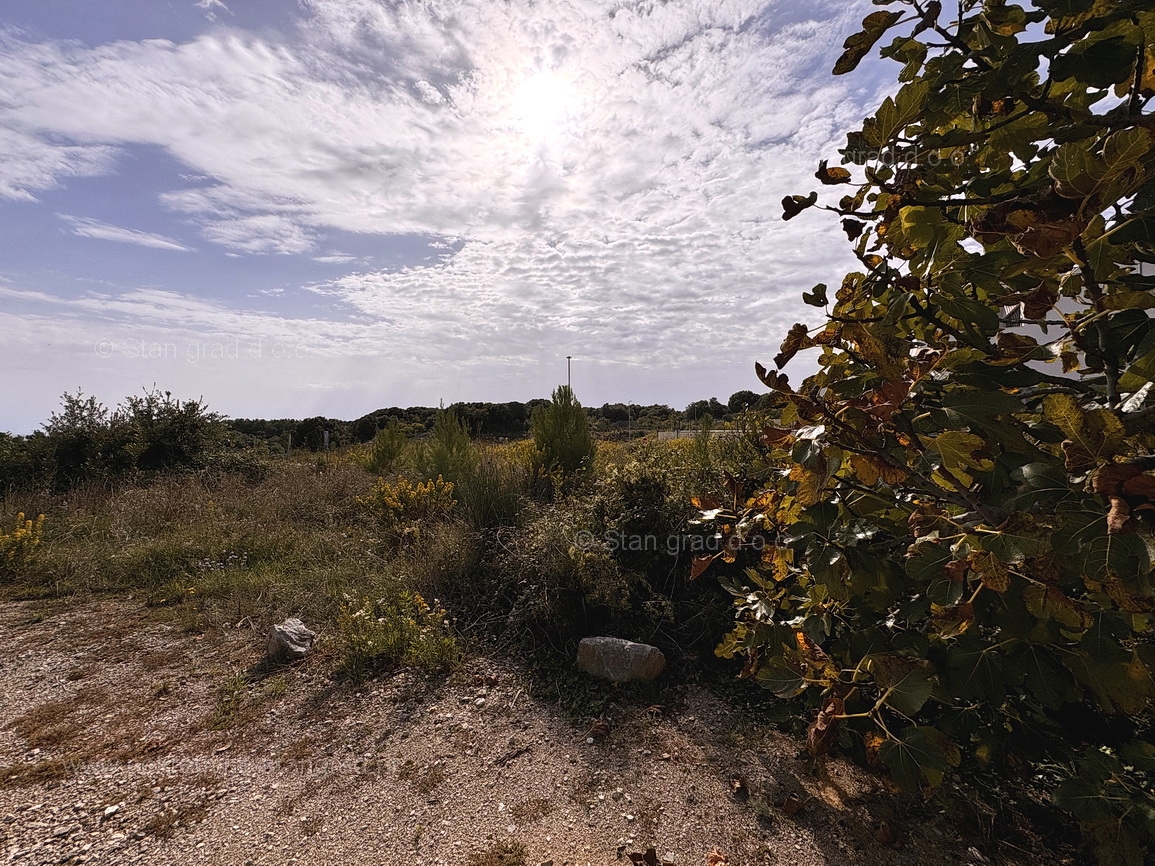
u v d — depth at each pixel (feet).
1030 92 3.94
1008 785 6.97
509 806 7.31
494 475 19.36
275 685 10.75
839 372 5.42
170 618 14.17
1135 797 4.42
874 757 5.34
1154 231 3.08
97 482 28.99
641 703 9.68
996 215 3.28
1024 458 3.92
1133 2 3.22
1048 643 4.35
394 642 11.64
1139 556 2.90
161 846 6.73
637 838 6.65
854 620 6.23
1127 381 3.36
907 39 4.32
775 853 6.32
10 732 9.29
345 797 7.59
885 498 5.23
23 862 6.50
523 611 12.32
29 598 15.79
